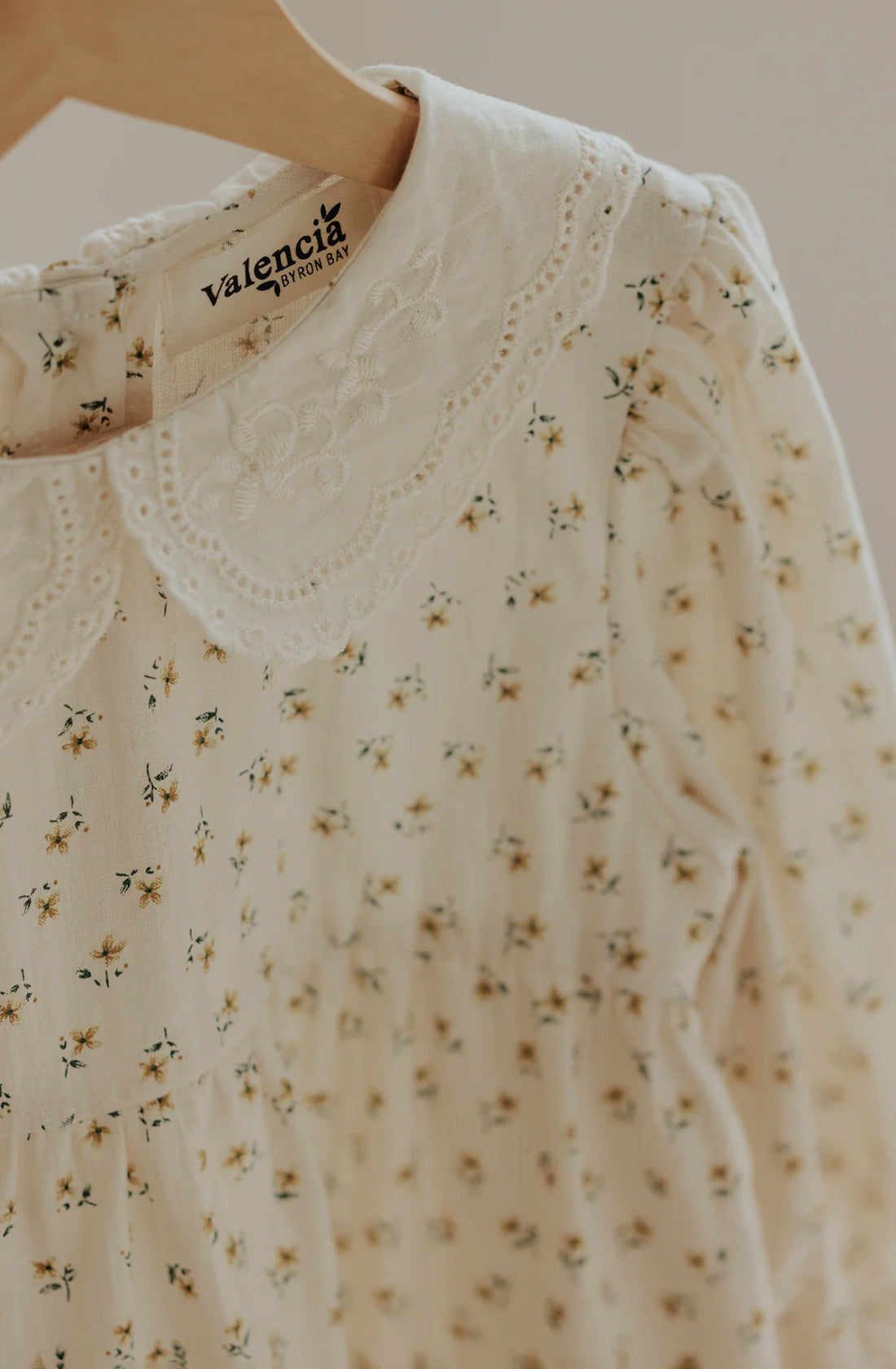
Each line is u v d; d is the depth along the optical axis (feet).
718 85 1.89
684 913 1.59
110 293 1.24
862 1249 1.72
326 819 1.55
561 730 1.54
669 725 1.56
